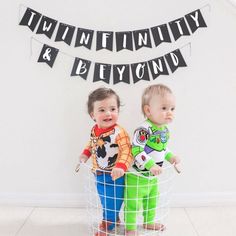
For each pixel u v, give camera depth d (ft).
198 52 4.83
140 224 4.63
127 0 4.70
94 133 4.40
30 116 4.96
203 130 5.02
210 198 5.16
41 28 4.75
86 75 4.83
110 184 4.34
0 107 4.93
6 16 4.73
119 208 4.45
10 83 4.88
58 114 4.95
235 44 4.83
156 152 4.33
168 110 4.31
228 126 5.02
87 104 4.56
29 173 5.09
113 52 4.79
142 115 4.93
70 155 5.05
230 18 4.77
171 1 4.71
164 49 4.80
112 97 4.31
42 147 5.03
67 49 4.80
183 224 4.65
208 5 4.74
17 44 4.79
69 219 4.80
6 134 5.00
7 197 5.12
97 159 4.36
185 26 4.76
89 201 5.06
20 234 4.38
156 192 4.56
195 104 4.95
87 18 4.73
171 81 4.88
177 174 5.11
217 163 5.11
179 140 5.03
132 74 4.83
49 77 4.86
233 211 5.01
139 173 4.21
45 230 4.49
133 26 4.75
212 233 4.42
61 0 4.70
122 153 4.20
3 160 5.06
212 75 4.89
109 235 4.40
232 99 4.96
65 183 5.11
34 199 5.12
